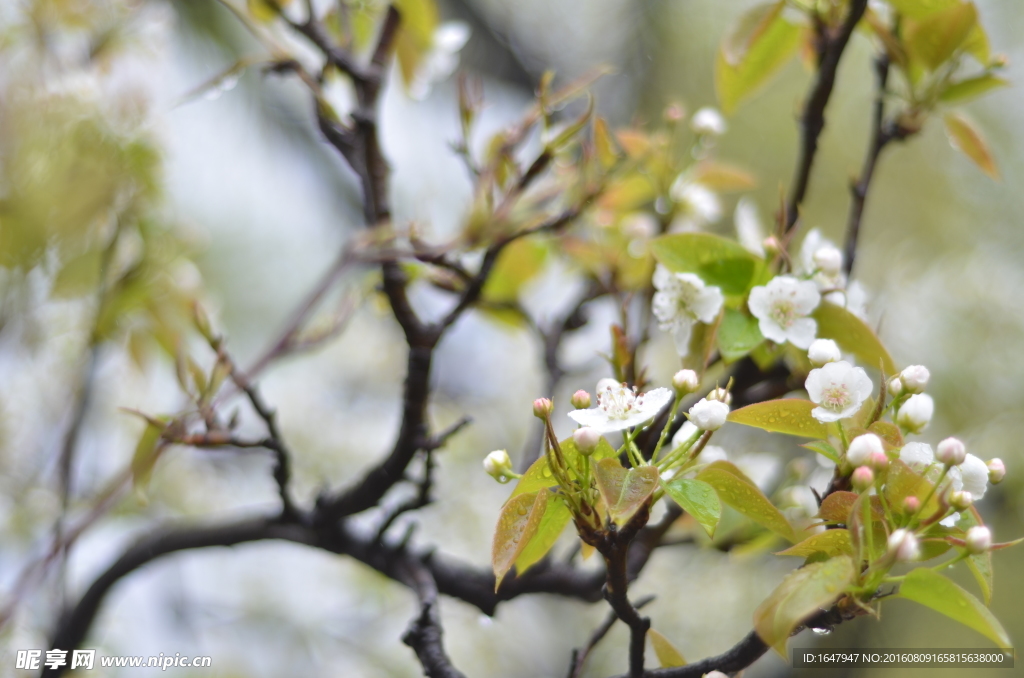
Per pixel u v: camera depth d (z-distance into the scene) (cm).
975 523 164
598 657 290
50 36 185
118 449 235
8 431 190
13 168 182
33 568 178
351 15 182
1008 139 358
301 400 300
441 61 186
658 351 239
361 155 178
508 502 164
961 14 175
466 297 175
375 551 179
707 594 262
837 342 170
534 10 399
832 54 174
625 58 390
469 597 180
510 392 312
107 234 185
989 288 335
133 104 185
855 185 178
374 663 285
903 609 297
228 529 183
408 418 175
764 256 172
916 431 164
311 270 342
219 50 310
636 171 183
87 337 185
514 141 176
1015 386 325
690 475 165
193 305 175
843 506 163
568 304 208
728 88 181
